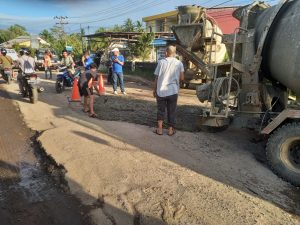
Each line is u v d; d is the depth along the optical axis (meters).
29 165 6.09
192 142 7.11
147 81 20.31
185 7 14.75
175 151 6.49
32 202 4.79
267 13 6.69
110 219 4.32
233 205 4.54
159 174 5.38
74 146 6.64
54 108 10.62
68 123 8.47
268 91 7.00
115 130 7.73
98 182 5.23
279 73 6.42
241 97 6.91
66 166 5.86
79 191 5.09
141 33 29.34
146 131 7.73
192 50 15.19
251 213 4.38
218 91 6.95
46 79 20.30
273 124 5.87
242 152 6.76
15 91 14.46
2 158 6.38
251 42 6.71
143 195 4.78
